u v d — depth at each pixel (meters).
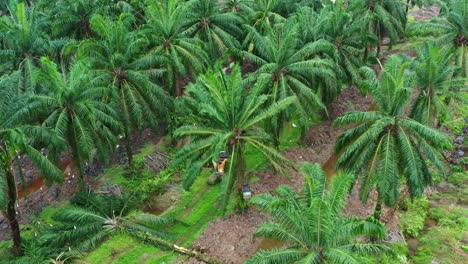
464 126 34.12
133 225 23.00
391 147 19.86
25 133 20.50
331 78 28.81
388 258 21.94
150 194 26.84
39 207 27.30
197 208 25.92
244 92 25.77
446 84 24.98
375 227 16.42
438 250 23.14
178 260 22.12
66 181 29.28
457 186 28.12
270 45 25.94
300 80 26.92
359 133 20.98
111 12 35.91
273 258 15.84
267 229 16.86
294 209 16.53
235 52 27.23
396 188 19.95
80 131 22.73
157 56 26.05
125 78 25.73
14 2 34.34
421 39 48.53
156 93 26.47
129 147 28.66
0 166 19.50
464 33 30.98
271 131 26.19
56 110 22.89
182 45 29.03
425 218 25.78
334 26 30.70
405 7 46.84
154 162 29.86
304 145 30.84
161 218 23.42
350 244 16.45
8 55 27.83
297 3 39.84
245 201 24.34
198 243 23.27
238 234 23.72
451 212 25.88
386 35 44.25
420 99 25.47
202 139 21.95
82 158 23.84
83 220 22.59
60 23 34.44
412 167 19.31
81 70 23.06
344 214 24.95
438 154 22.14
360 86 23.31
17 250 22.83
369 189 20.48
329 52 28.30
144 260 22.11
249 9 37.47
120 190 27.16
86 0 34.88
